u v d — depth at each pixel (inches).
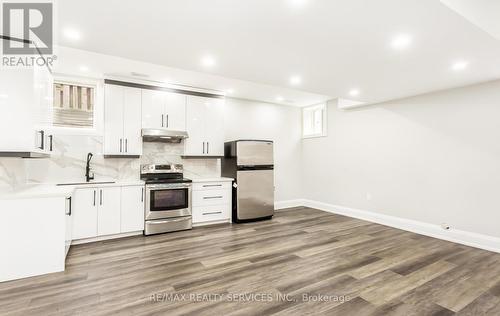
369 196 188.4
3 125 91.8
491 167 128.2
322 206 227.5
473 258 118.0
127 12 71.7
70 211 116.3
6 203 94.3
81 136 152.8
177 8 69.6
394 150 172.1
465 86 137.9
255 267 107.5
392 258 117.7
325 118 224.1
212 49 96.7
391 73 120.2
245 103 215.5
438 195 148.9
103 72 146.2
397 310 78.0
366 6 67.7
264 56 102.6
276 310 77.2
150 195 153.3
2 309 76.6
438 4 66.2
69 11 71.6
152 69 141.3
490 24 75.5
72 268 105.3
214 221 180.7
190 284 92.7
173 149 181.0
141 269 105.0
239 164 185.3
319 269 105.9
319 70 117.8
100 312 75.4
